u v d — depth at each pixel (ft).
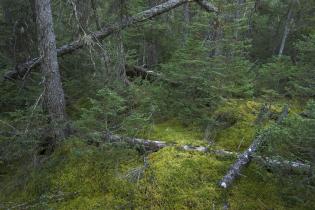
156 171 20.53
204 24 28.25
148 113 26.84
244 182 19.71
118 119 23.86
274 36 48.39
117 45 29.04
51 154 24.00
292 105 28.60
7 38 31.83
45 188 21.39
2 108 29.96
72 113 29.68
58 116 24.53
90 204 19.25
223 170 20.58
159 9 31.27
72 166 22.20
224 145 23.50
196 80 26.25
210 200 18.63
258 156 20.24
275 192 19.04
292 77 30.25
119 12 29.27
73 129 24.89
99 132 22.34
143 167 20.94
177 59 28.02
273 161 19.38
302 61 30.19
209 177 20.10
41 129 23.67
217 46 26.68
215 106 26.07
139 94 26.63
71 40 30.07
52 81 24.12
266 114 26.09
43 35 23.48
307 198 18.12
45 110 24.89
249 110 27.53
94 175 21.21
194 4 38.50
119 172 21.11
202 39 29.60
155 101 26.99
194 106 26.25
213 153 22.08
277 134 18.34
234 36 26.84
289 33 47.57
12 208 20.26
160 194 19.13
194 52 26.30
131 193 19.44
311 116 17.61
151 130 25.71
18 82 30.42
